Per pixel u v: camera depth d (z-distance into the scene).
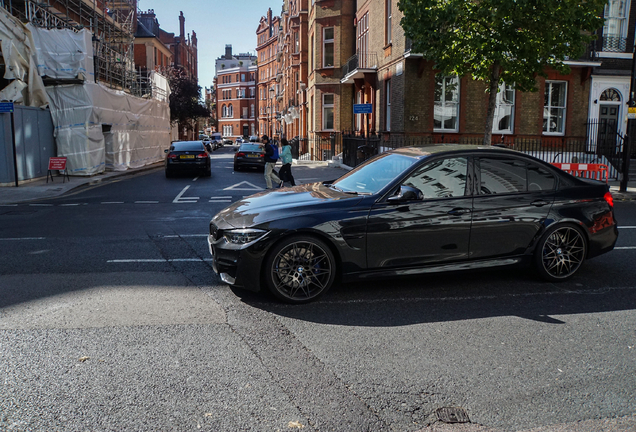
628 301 5.22
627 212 11.34
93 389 3.34
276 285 4.97
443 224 5.30
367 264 5.16
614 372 3.65
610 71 19.59
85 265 6.46
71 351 3.91
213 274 6.07
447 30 13.09
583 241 5.87
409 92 18.39
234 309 4.89
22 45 17.69
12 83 17.17
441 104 18.70
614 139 19.72
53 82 19.66
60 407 3.11
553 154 19.53
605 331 4.41
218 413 3.06
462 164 5.53
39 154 18.27
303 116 37.53
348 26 28.80
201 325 4.47
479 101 18.75
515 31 12.61
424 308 4.98
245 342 4.12
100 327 4.39
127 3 34.16
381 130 21.98
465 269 5.49
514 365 3.75
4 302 5.02
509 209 5.54
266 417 3.03
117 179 19.91
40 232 8.77
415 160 5.50
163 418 3.00
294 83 42.94
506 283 5.84
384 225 5.12
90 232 8.77
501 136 19.14
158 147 32.09
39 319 4.57
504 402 3.23
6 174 16.09
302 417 3.03
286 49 53.25
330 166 25.58
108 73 24.89
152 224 9.64
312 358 3.84
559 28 12.45
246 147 24.39
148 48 50.69
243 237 4.91
